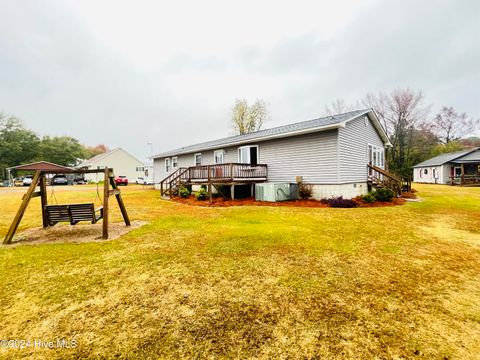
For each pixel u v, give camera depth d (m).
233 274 3.31
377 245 4.61
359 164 12.20
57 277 3.26
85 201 12.55
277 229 5.84
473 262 3.77
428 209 8.86
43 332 2.15
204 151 17.86
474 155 24.67
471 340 2.02
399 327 2.19
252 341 2.01
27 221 7.22
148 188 23.95
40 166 27.91
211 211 8.77
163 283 3.06
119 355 1.87
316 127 10.31
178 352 1.89
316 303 2.58
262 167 12.91
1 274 3.37
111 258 3.97
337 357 1.83
